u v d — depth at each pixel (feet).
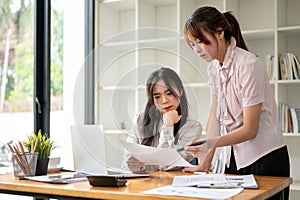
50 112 12.82
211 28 7.13
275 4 12.27
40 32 12.50
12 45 11.68
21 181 6.64
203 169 7.49
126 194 5.35
